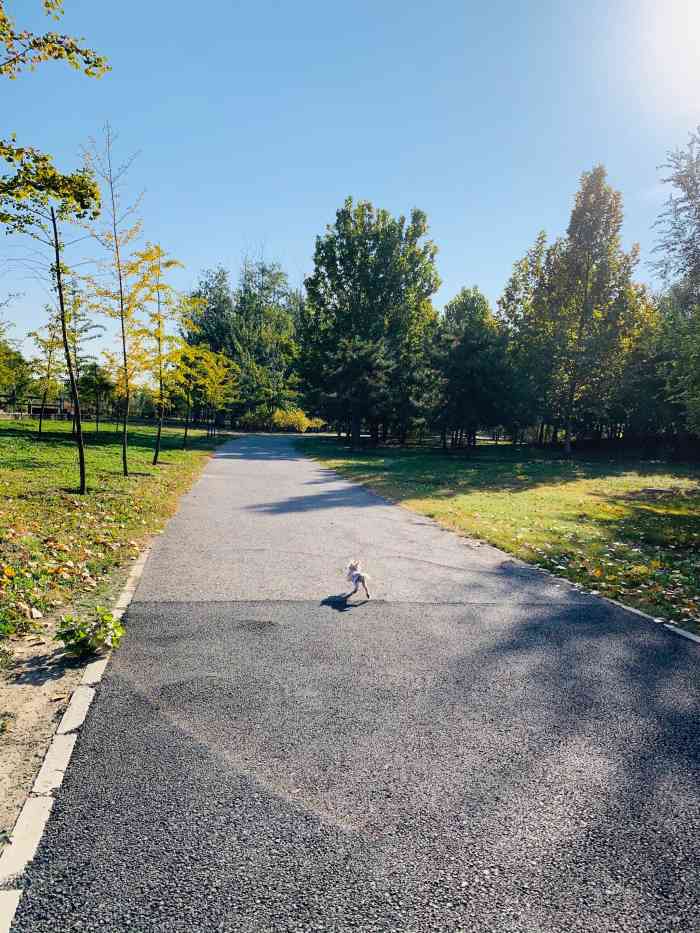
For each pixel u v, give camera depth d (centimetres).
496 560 862
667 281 1912
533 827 284
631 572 796
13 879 241
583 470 2777
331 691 425
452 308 6025
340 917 228
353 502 1439
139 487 1457
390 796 305
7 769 316
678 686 451
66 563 698
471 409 3600
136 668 452
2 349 2756
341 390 4238
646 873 256
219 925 222
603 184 3728
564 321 3866
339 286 4788
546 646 527
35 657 464
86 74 796
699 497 1825
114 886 239
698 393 1644
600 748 359
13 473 1490
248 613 588
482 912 232
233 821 281
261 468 2397
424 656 496
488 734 372
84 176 866
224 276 8144
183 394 2308
